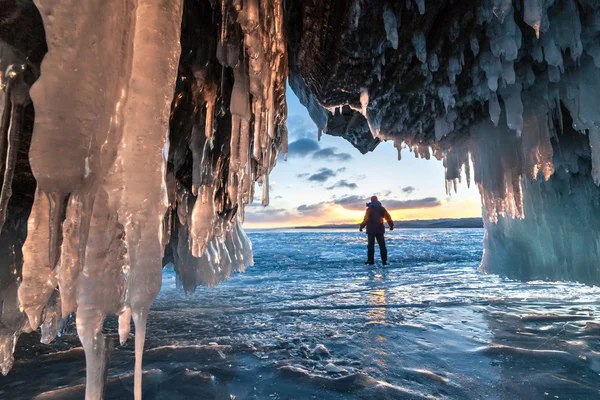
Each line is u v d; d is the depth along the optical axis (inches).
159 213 46.6
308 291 152.7
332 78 121.3
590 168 154.3
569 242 166.7
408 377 60.0
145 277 43.8
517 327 90.6
